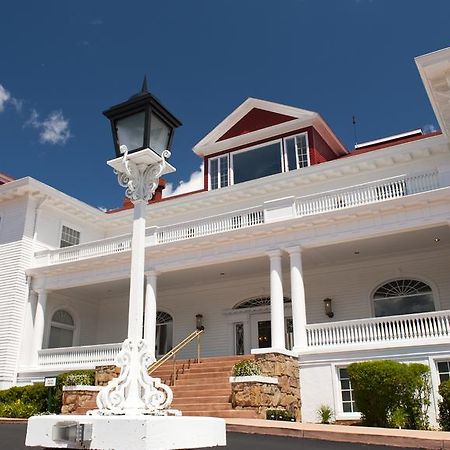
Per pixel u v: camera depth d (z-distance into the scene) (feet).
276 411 43.19
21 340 71.61
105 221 88.33
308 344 52.13
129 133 15.16
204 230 64.64
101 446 9.56
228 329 71.67
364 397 39.88
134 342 12.72
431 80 49.16
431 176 54.65
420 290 61.16
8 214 78.48
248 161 79.51
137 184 14.80
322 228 56.13
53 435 10.09
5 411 55.01
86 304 83.41
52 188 78.18
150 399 12.21
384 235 54.13
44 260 75.66
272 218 59.77
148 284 65.26
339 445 29.58
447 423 36.88
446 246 59.93
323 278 66.64
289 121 76.07
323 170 69.72
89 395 51.83
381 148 70.79
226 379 50.98
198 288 75.87
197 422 10.62
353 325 50.44
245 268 67.41
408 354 45.96
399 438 29.86
